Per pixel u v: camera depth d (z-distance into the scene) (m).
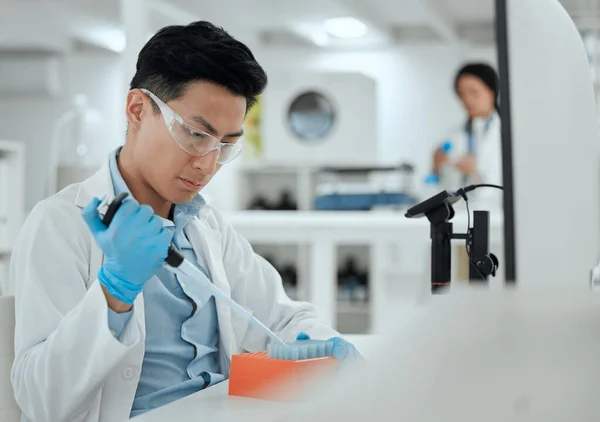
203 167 1.38
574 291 0.54
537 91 1.08
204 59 1.33
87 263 1.41
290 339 1.66
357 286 6.13
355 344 1.59
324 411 0.54
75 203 1.45
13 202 5.15
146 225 1.17
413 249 4.39
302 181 6.78
